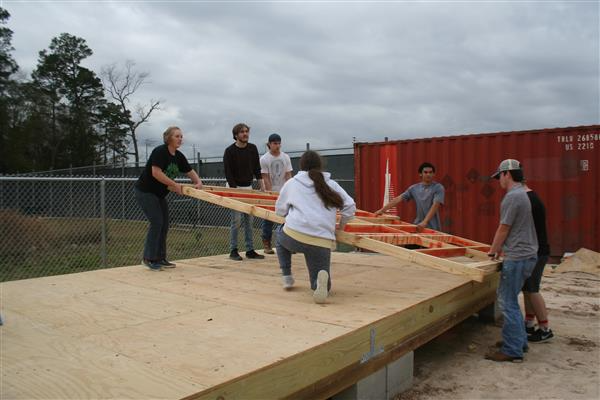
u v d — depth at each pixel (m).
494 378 4.30
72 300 4.34
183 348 3.02
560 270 9.29
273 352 2.92
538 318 5.18
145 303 4.23
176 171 5.85
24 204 13.27
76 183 16.05
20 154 43.69
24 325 3.54
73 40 51.50
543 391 4.02
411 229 6.41
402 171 11.59
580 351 4.98
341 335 3.27
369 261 6.92
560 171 9.91
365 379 3.52
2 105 42.16
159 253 6.08
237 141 7.05
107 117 50.28
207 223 13.23
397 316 3.91
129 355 2.89
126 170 24.91
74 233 11.37
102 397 2.32
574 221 9.82
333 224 4.39
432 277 5.63
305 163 4.47
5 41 42.88
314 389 3.04
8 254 9.95
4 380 2.53
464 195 10.86
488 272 4.45
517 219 4.47
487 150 10.59
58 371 2.65
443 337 5.59
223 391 2.47
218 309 4.02
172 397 2.30
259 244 11.89
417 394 3.97
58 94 50.72
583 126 9.69
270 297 4.47
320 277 4.19
